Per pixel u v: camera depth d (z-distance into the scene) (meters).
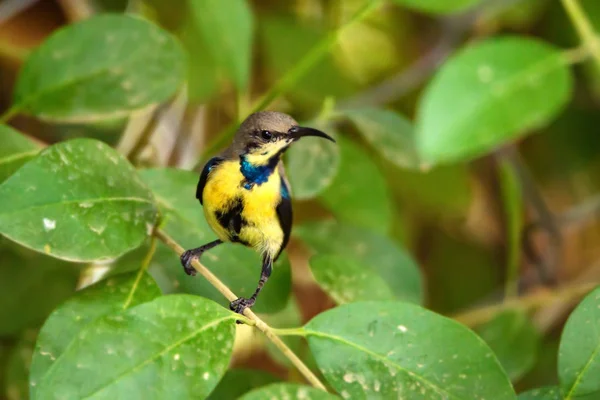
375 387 3.46
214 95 3.74
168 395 3.44
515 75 3.49
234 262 3.54
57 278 3.64
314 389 3.43
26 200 3.47
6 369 3.62
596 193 4.11
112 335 3.44
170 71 3.57
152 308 3.45
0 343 3.64
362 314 3.47
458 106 3.49
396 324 3.47
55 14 3.79
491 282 3.88
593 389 3.47
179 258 3.53
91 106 3.56
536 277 3.85
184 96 3.71
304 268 3.82
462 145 3.48
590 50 3.51
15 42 3.78
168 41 3.57
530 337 3.65
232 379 3.54
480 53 3.49
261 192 3.54
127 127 3.68
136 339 3.45
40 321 3.63
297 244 3.82
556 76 3.50
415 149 3.61
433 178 3.81
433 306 3.88
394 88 3.84
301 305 3.82
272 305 3.54
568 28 3.85
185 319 3.45
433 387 3.46
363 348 3.46
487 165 3.87
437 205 3.82
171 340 3.45
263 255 3.54
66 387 3.43
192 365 3.45
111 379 3.44
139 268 3.50
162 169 3.54
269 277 3.54
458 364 3.46
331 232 3.64
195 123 3.73
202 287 3.53
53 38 3.57
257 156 3.55
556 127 3.94
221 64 3.63
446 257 3.88
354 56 3.88
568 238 4.08
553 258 3.85
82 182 3.48
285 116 3.57
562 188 4.13
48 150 3.48
